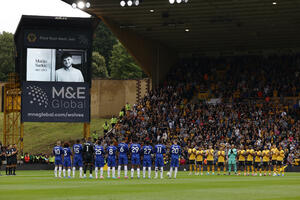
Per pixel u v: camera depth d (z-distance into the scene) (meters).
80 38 50.56
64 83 50.09
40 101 49.62
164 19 54.81
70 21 50.09
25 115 49.44
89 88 50.53
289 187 23.19
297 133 52.16
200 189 21.31
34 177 32.84
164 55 67.94
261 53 69.00
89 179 29.31
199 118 58.06
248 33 60.62
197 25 57.16
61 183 25.22
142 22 56.03
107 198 16.98
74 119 50.22
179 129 56.53
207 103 61.56
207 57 71.31
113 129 59.31
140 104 63.03
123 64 103.38
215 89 65.50
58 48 50.16
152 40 64.81
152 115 60.00
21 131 50.22
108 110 72.88
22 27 49.53
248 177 33.97
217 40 64.44
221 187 22.73
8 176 34.94
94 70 105.12
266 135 52.03
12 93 54.06
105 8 50.50
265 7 49.66
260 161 38.09
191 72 68.44
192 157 38.56
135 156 30.48
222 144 40.88
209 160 38.59
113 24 55.72
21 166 49.84
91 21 50.62
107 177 30.70
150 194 18.59
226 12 51.66
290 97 60.91
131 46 59.69
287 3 48.12
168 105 61.25
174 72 69.25
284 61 65.56
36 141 72.06
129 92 72.19
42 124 77.25
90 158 30.77
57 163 31.06
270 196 18.22
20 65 50.25
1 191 19.97
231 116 57.12
